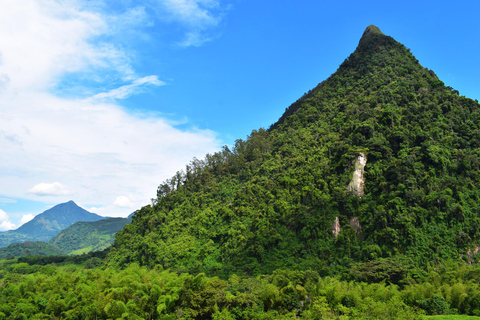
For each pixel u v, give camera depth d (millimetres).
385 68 181125
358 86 181250
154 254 131375
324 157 133250
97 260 155125
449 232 91438
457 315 53062
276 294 61062
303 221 108750
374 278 78562
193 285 61031
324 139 145875
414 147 112438
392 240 91062
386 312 51469
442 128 123125
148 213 166375
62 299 66250
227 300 59312
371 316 51594
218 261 117188
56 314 64688
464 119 130500
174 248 125062
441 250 87125
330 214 107625
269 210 120375
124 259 140125
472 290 59469
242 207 131625
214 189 160375
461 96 142250
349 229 101188
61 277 78000
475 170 107438
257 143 185875
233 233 120500
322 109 184625
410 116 128250
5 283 83812
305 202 117500
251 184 145500
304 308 60500
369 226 99312
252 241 112000
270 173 149500
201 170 182875
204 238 129625
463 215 93375
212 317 57938
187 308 58375
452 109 131875
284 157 158250
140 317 56406
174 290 60125
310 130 167875
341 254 96688
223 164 185375
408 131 121312
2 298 68875
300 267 94812
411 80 158500
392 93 149125
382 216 96938
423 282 73750
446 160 107875
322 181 118188
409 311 50594
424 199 97562
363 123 130875
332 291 60031
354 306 58500
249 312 57125
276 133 191625
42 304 65875
